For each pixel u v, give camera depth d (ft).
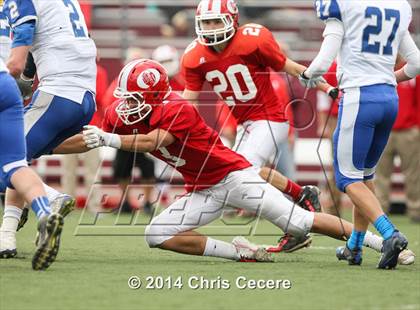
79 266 58.23
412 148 103.81
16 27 59.52
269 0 126.21
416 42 122.52
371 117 57.41
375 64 57.62
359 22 57.41
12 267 56.24
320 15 57.93
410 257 60.59
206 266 59.11
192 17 130.00
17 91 53.83
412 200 104.94
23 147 54.03
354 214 60.13
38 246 53.42
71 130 62.90
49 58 61.11
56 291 48.52
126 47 124.98
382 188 105.40
